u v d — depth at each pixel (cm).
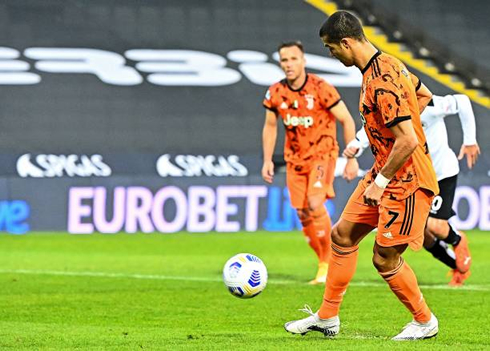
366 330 1614
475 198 3953
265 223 3878
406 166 1345
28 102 4484
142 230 3784
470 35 5491
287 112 2297
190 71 4872
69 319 1777
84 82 4659
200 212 3825
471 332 1602
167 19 5184
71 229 3750
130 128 4462
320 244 2306
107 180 3772
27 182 3731
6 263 2791
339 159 3909
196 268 2689
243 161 3894
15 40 4856
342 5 5494
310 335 1520
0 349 1420
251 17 5291
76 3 5147
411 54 5347
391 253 1389
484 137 4675
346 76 4884
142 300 2042
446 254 2203
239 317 1800
